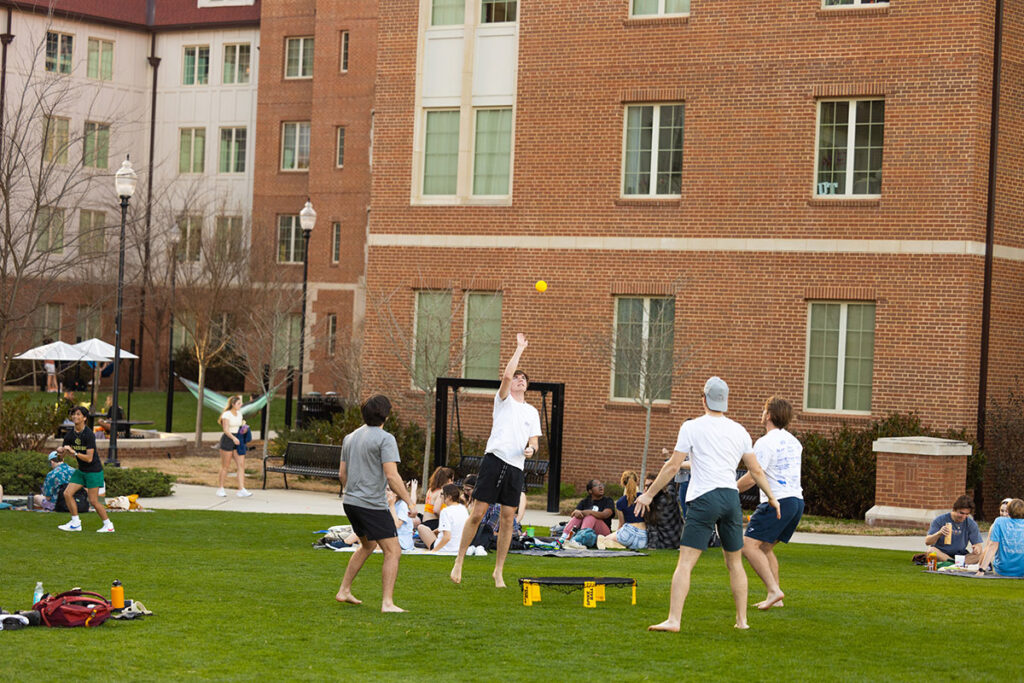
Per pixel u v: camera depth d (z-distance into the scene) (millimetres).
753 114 27922
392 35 31250
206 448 37188
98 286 49094
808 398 27516
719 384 11203
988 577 16797
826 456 25938
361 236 51375
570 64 29531
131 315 53375
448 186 30828
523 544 18203
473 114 30578
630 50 28984
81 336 50062
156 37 56562
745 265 27891
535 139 29812
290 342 42281
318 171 52062
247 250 49562
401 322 30922
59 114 52938
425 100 30922
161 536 19234
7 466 24125
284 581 13945
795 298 27453
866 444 25844
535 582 12688
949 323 26219
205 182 55469
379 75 31297
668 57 28641
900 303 26594
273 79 54000
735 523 11289
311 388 51625
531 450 13781
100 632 10727
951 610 12859
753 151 27906
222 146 55781
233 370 53656
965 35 26250
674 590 11250
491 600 12844
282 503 25453
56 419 30266
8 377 50469
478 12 30484
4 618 10695
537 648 10516
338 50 51750
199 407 38250
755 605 12594
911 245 26531
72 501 19109
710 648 10586
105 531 19203
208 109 55969
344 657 10086
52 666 9359
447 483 18562
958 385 26094
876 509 24406
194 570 14773
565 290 29484
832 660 10242
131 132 55781
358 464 11953
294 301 47781
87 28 54219
